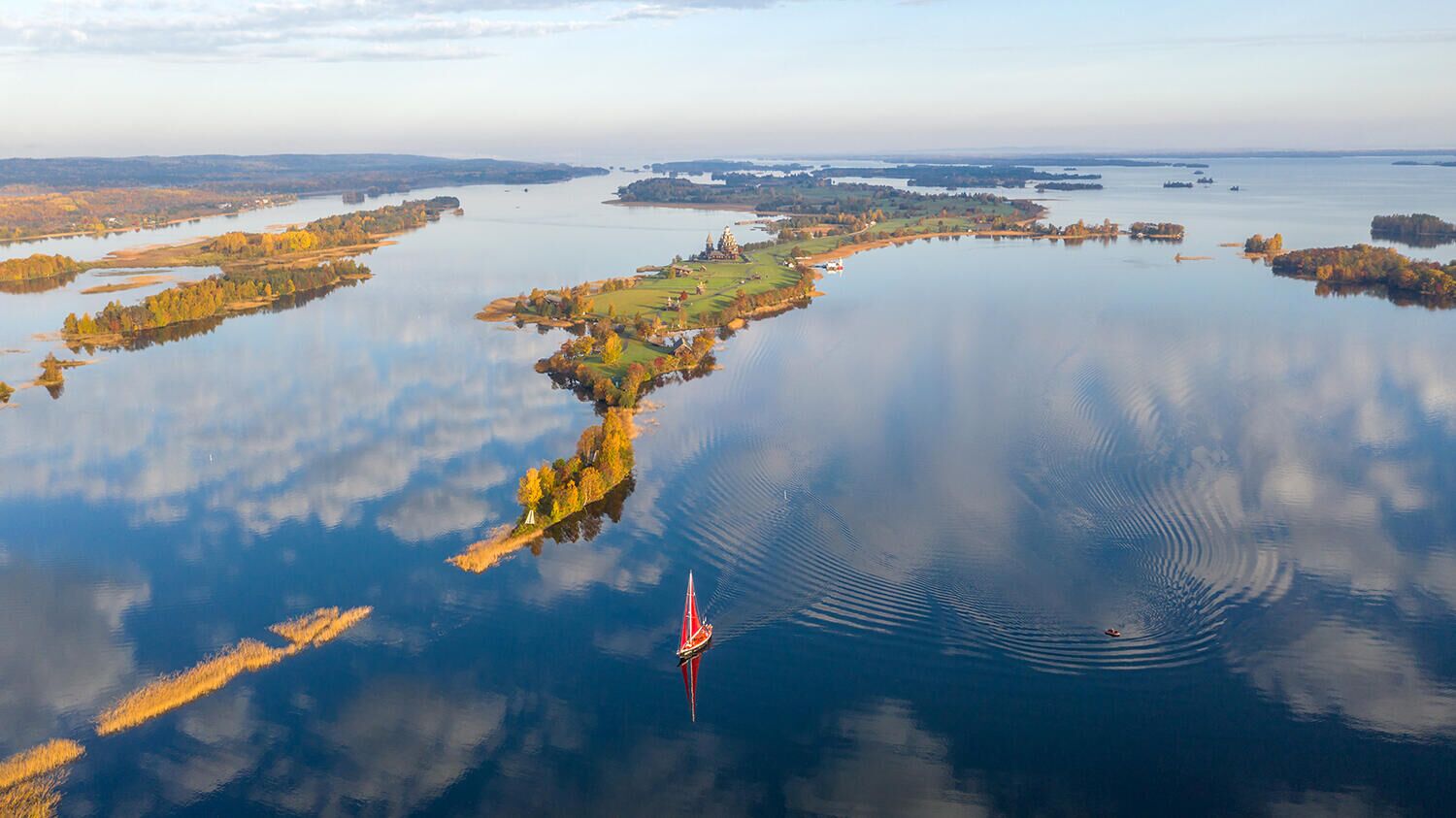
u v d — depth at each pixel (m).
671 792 122.25
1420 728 127.44
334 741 131.88
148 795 121.94
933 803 119.19
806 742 130.00
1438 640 145.12
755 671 144.75
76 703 139.62
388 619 161.12
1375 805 115.62
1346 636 146.88
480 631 157.62
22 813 117.81
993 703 135.00
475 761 128.38
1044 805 118.06
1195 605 155.88
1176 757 124.31
